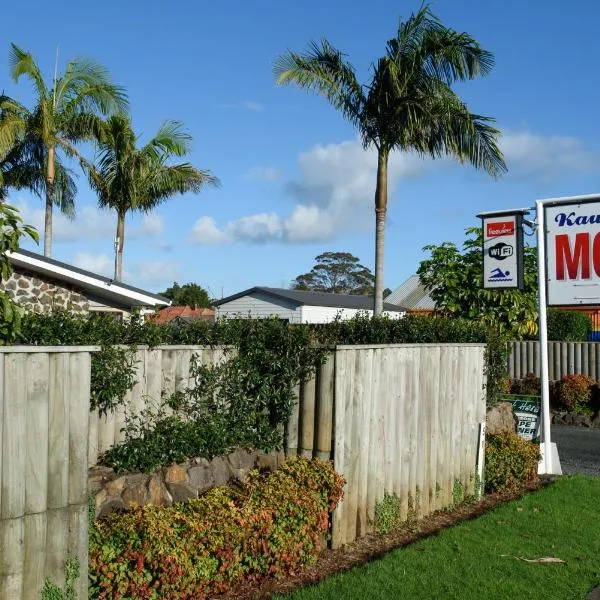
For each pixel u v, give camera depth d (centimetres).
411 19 1623
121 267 2464
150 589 495
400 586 575
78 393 466
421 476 826
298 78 1633
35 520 439
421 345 827
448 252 1703
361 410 720
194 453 631
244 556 564
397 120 1620
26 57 2125
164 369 642
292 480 632
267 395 704
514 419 1148
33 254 1602
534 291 1662
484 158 1623
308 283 7044
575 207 1150
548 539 721
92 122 2234
